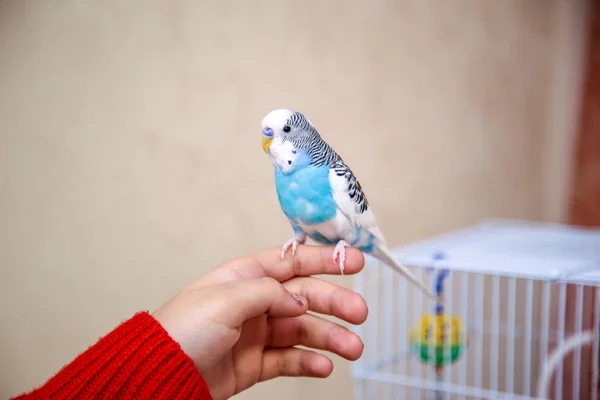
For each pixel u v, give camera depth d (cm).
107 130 160
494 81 319
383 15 236
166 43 169
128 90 163
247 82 190
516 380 312
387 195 239
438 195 275
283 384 209
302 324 119
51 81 149
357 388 211
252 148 196
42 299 153
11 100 142
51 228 152
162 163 171
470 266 151
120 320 167
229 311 92
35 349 153
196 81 177
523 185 356
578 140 358
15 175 145
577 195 359
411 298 253
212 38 180
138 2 163
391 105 243
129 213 166
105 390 81
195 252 182
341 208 105
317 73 209
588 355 218
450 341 186
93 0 154
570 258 167
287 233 214
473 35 297
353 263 108
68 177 154
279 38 197
